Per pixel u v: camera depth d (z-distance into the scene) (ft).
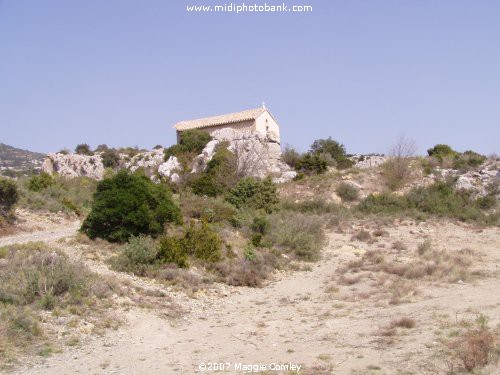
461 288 58.23
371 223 112.57
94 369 33.83
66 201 109.29
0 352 34.27
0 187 85.40
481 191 130.62
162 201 78.59
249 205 115.03
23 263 50.55
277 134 202.18
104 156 222.69
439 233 103.09
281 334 44.04
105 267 60.39
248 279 65.21
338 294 59.72
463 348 33.47
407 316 45.85
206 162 170.09
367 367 32.53
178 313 50.06
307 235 88.02
